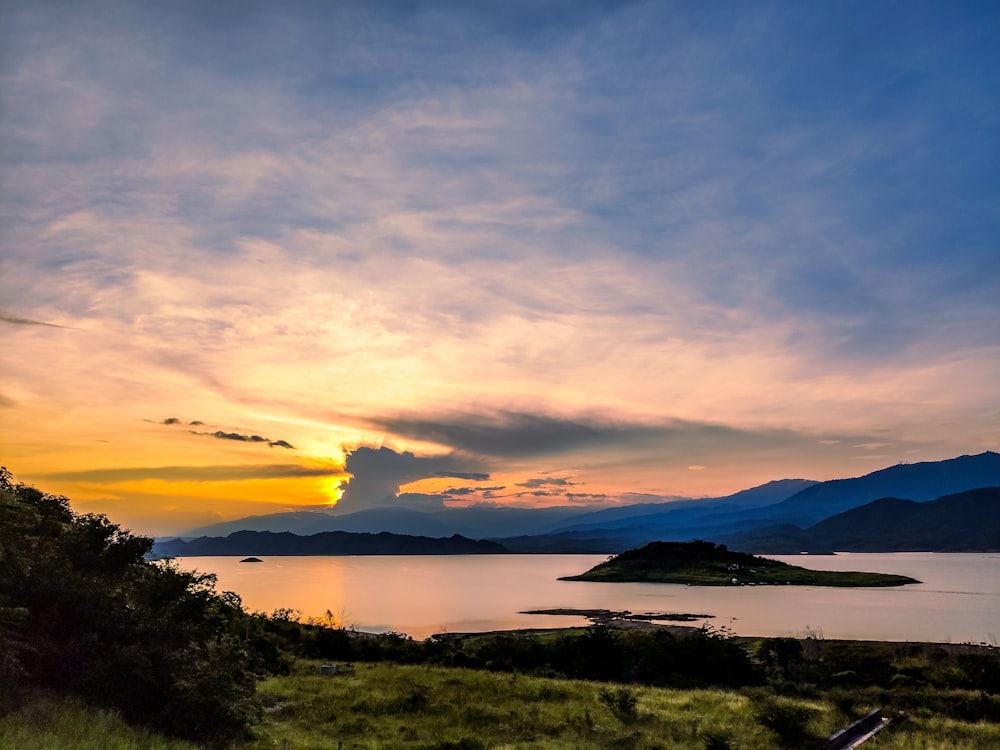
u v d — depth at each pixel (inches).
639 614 4453.7
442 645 2112.5
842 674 1530.5
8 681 598.9
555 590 7101.4
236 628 1368.1
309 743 783.1
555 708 1088.8
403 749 795.4
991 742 853.8
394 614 4478.3
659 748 827.4
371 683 1320.1
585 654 1824.6
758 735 899.4
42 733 509.0
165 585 867.4
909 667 1610.5
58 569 763.4
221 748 695.7
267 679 1307.8
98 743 523.8
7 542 745.6
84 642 702.5
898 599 5477.4
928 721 1000.2
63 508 938.1
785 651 1807.3
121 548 865.5
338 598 5615.2
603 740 868.0
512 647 1995.6
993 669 1466.5
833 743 832.3
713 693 1334.9
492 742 849.5
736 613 4443.9
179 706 697.0
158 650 737.0
